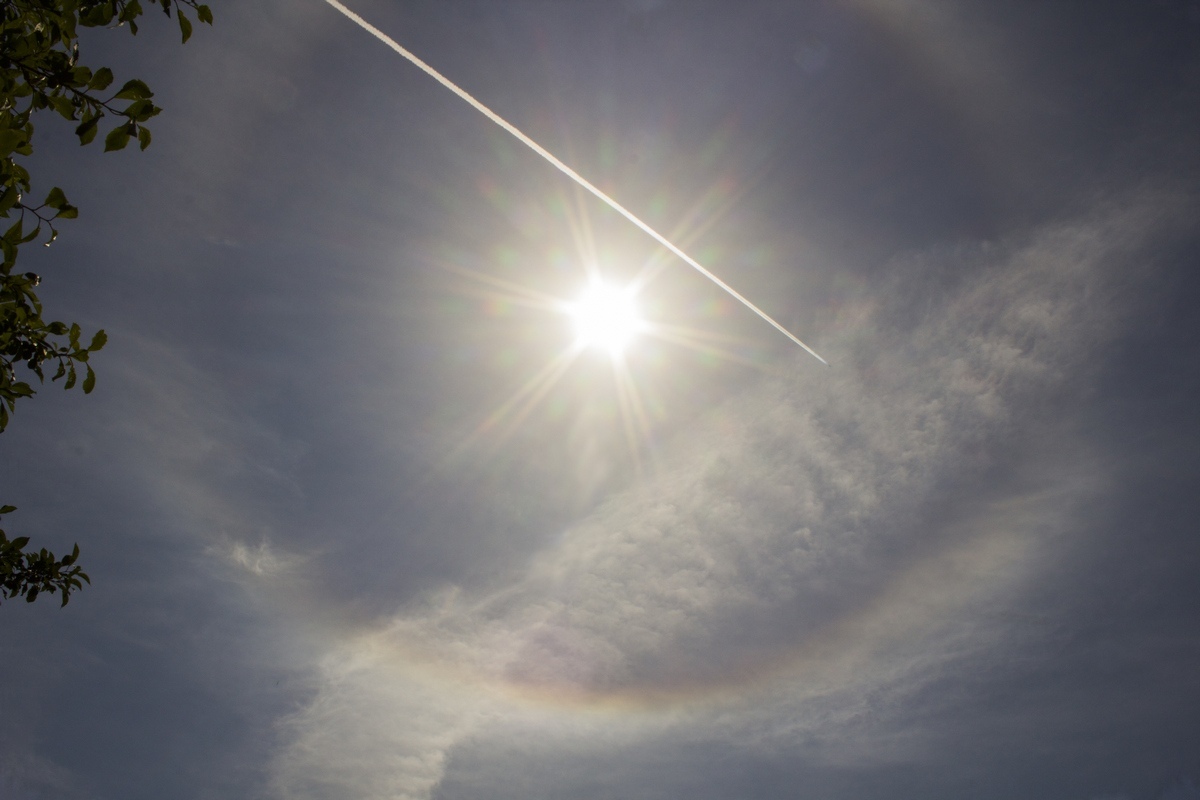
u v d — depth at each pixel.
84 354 5.70
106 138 4.82
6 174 4.71
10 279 5.18
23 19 4.70
